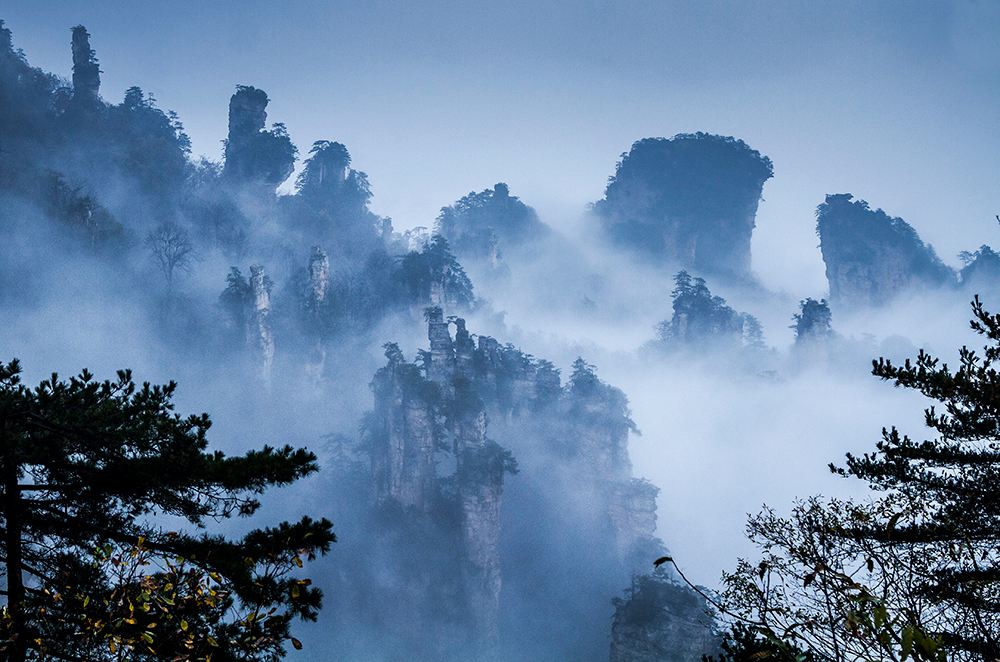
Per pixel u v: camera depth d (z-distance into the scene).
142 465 12.69
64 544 12.65
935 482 14.88
